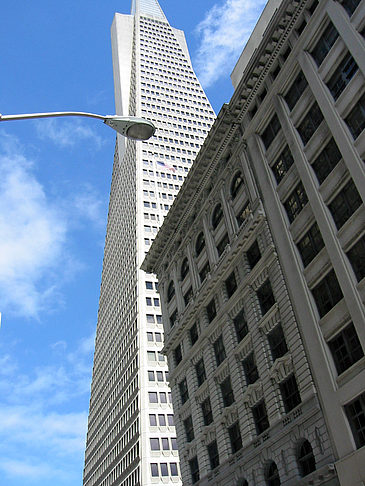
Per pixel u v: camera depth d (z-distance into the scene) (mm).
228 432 35281
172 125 137000
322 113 31906
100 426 101938
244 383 34281
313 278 29750
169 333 48875
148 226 103938
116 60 195000
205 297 41969
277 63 38469
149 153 123000
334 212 29484
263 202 36719
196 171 46531
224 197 42531
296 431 27938
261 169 37625
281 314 31672
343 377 25844
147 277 93562
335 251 28109
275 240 34094
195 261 46281
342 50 31359
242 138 41156
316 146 31812
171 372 46594
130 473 73812
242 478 32281
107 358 108062
